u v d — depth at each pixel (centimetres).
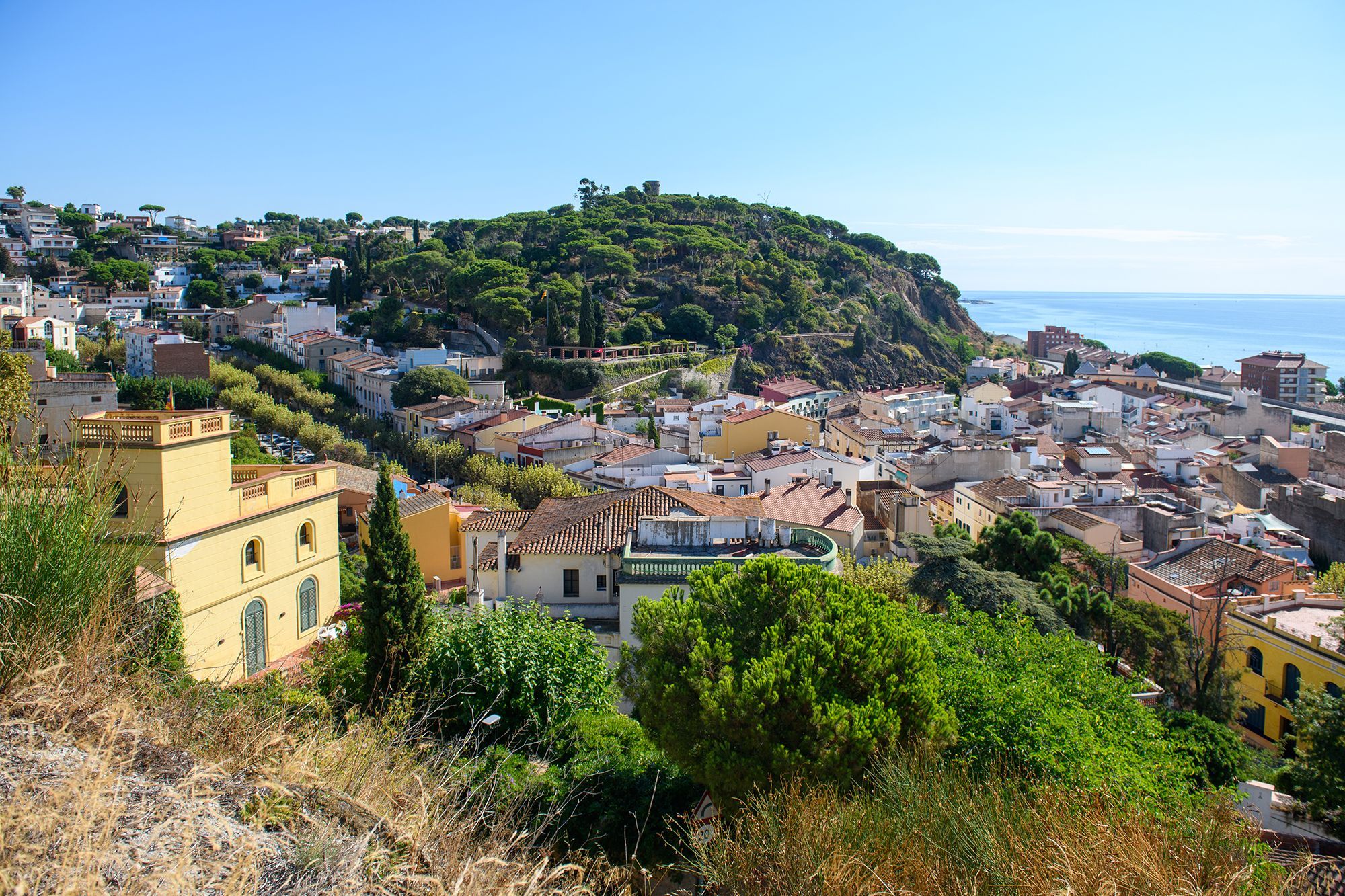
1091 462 8725
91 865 625
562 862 1255
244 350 15062
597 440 9381
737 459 8600
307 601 3403
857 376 18675
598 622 3203
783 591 1956
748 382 16800
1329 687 3709
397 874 755
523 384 13725
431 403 11000
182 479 2739
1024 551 4875
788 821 1127
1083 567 5500
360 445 9062
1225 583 4866
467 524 3828
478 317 15975
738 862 1120
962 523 7219
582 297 14888
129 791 767
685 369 15512
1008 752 1891
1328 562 6894
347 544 5584
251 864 692
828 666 1728
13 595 912
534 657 2272
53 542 972
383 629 2370
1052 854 976
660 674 1892
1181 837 1088
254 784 847
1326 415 14438
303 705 1285
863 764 1563
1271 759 3422
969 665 2248
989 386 14075
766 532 3303
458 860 830
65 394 6900
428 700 1750
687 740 1792
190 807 746
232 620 2959
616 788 1923
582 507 3772
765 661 1700
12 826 652
